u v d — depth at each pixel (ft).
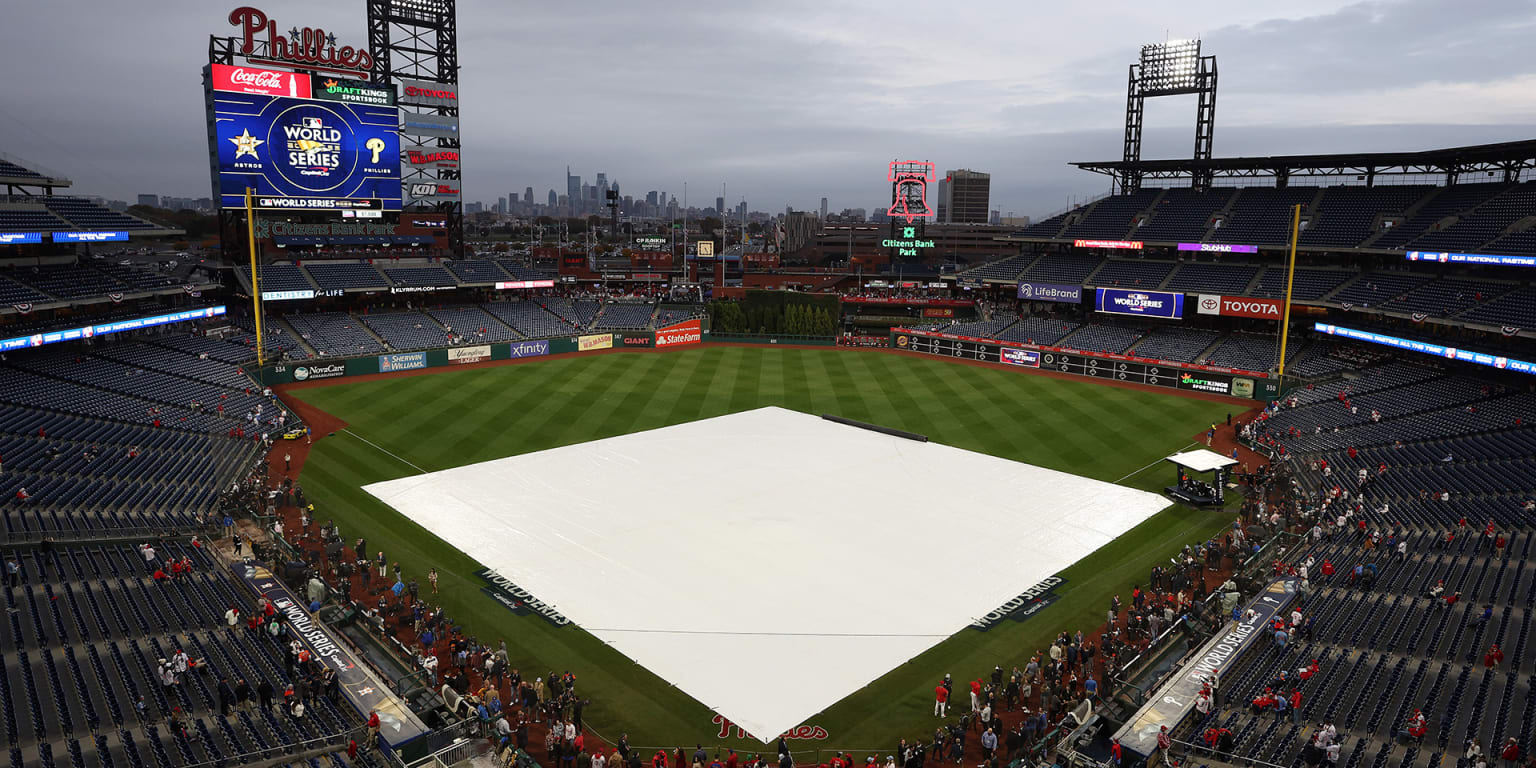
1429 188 233.55
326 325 250.16
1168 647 99.09
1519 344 186.60
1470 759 68.85
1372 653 92.27
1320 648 94.53
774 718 86.79
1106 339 260.01
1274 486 151.43
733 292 360.07
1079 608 109.60
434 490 149.18
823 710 88.28
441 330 264.31
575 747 76.74
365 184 257.34
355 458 165.89
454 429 186.60
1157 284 260.83
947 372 256.32
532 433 185.57
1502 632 90.38
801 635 102.63
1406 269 223.71
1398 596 103.19
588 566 119.96
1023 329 278.46
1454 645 90.38
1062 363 252.42
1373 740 76.95
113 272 206.28
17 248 191.62
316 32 242.99
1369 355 216.13
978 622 106.22
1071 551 126.93
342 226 267.39
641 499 146.20
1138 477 160.25
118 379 182.19
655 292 357.00
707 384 240.12
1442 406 173.17
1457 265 211.82
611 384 236.22
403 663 94.02
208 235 499.51
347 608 104.27
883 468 164.25
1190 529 135.03
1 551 105.50
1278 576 112.47
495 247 611.47
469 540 128.16
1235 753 76.43
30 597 96.17
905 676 94.63
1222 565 121.19
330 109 247.91
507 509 140.67
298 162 245.24
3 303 169.89
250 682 86.12
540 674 93.66
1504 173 220.84
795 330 308.81
